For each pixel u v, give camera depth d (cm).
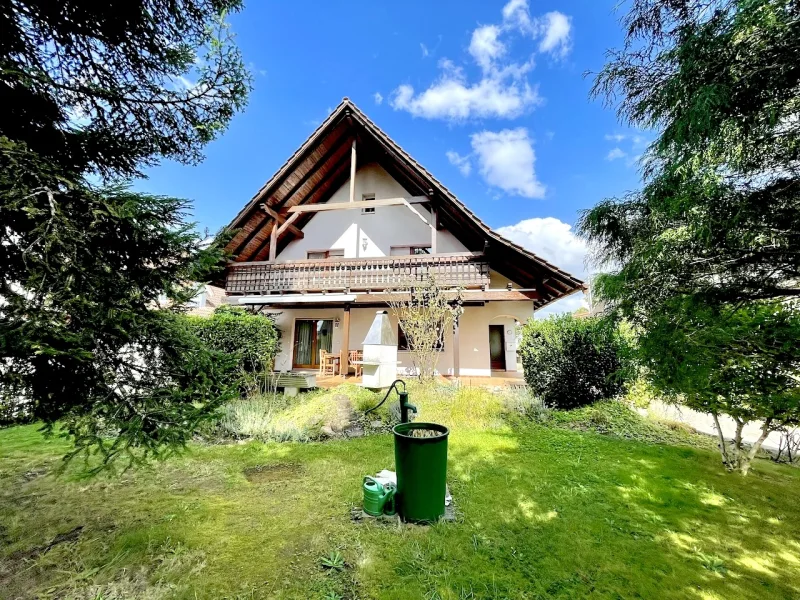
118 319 261
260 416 659
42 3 278
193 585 232
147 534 289
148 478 413
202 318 918
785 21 191
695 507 348
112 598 221
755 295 236
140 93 347
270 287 1316
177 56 348
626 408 687
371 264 1242
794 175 214
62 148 315
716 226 229
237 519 318
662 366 307
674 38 253
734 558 271
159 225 290
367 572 248
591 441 562
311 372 1389
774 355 251
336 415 698
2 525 303
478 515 329
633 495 373
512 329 1479
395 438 332
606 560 266
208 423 318
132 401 278
